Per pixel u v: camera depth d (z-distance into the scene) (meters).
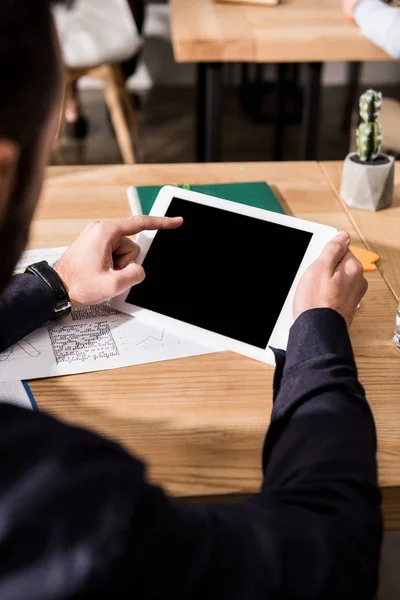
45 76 0.43
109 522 0.42
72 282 1.02
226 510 0.55
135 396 0.89
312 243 1.00
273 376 0.89
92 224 1.07
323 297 0.88
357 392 0.73
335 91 4.30
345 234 0.98
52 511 0.42
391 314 1.05
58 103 0.45
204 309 1.01
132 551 0.43
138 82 4.31
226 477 0.78
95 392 0.90
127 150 3.18
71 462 0.44
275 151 3.31
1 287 0.47
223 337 0.99
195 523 0.50
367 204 1.33
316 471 0.63
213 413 0.87
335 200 1.37
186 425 0.85
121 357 0.96
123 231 1.05
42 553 0.41
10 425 0.44
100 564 0.41
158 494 0.47
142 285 1.05
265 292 0.99
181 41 2.12
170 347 0.98
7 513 0.41
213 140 2.56
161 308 1.03
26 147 0.43
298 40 2.13
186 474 0.78
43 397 0.89
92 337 0.99
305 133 2.72
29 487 0.42
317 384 0.73
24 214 0.46
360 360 0.96
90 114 4.00
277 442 0.70
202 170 1.47
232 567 0.50
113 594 0.43
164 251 1.06
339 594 0.55
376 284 1.12
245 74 4.00
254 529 0.54
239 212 1.05
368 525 0.60
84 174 1.45
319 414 0.70
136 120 3.37
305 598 0.53
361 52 2.17
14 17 0.41
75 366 0.94
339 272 0.91
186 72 4.31
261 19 2.30
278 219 1.03
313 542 0.56
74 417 0.86
